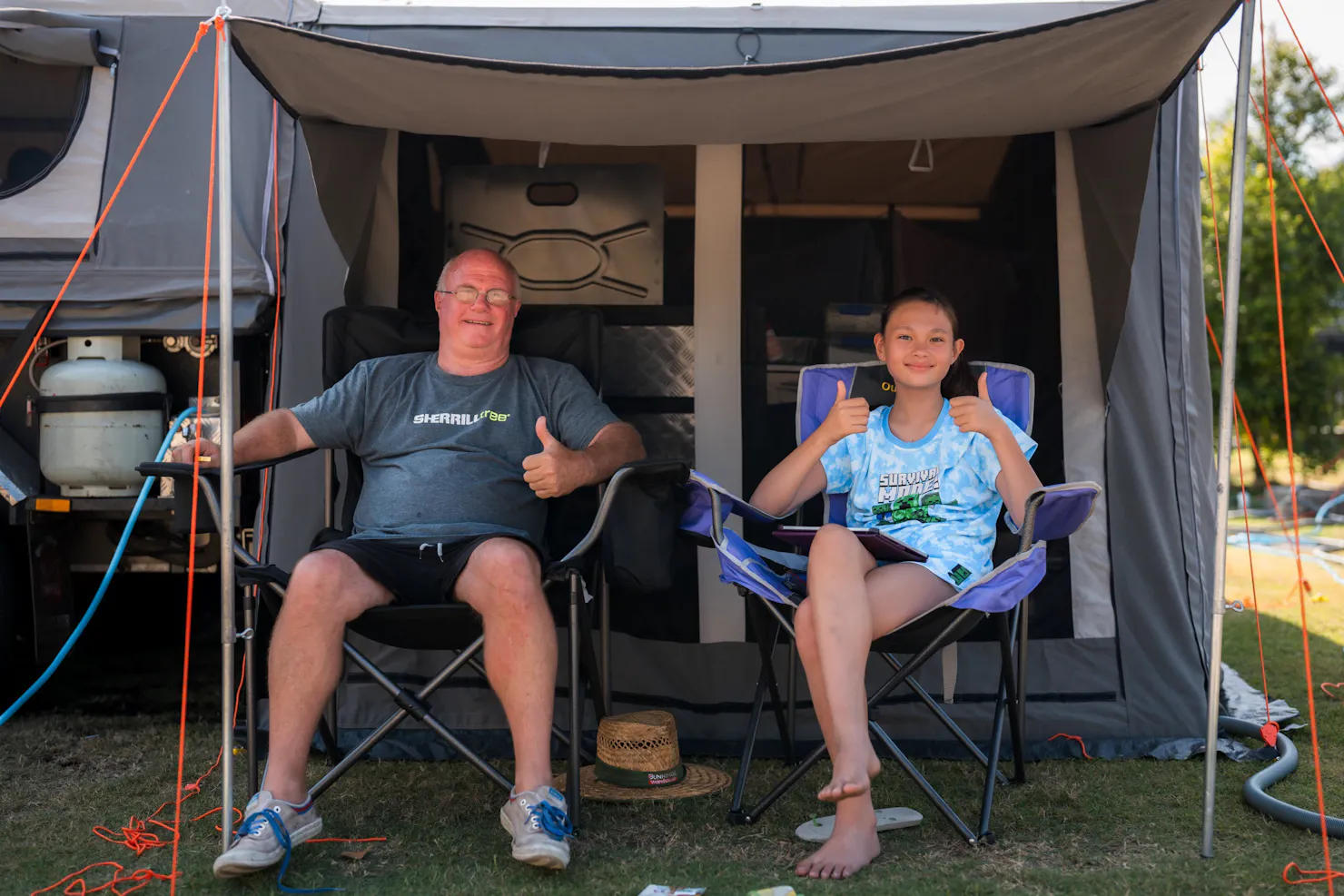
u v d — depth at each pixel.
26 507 2.84
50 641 2.89
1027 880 1.90
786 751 2.59
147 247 2.89
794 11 2.80
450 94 2.28
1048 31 1.96
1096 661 2.74
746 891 1.86
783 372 2.87
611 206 2.89
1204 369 2.97
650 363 2.89
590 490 2.67
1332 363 10.75
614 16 2.81
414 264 2.87
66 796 2.38
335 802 2.35
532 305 2.90
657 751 2.41
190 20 2.95
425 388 2.47
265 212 2.87
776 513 2.31
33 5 2.95
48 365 3.00
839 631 1.95
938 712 2.47
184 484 2.09
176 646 3.83
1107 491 2.76
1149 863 1.97
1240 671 3.53
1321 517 7.82
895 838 2.13
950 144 2.84
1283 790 2.38
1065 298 2.78
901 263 2.85
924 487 2.29
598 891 1.86
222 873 1.86
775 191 2.88
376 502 2.37
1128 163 2.47
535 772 1.99
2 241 2.90
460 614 2.04
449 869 1.96
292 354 2.84
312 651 2.01
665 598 2.81
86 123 2.93
